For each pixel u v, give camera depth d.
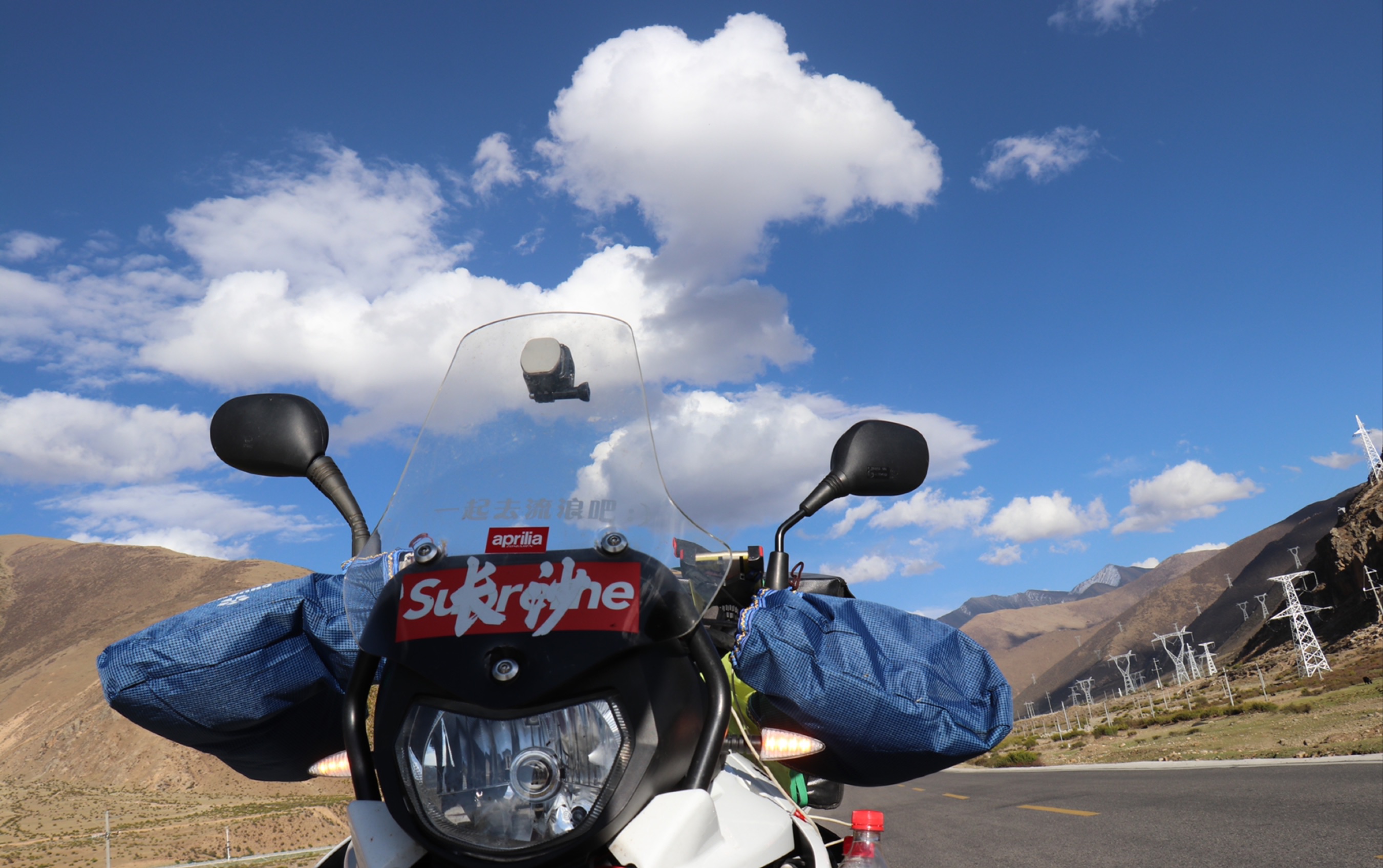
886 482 2.24
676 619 1.62
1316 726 31.98
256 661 1.89
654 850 1.45
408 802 1.49
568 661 1.50
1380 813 10.30
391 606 1.64
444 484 1.83
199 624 1.87
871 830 1.91
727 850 1.57
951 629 2.02
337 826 52.00
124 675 1.85
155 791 99.38
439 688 1.51
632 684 1.54
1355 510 137.88
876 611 1.99
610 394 1.94
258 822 55.31
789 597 1.93
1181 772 21.38
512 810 1.45
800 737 1.92
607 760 1.49
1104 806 15.49
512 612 1.55
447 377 2.01
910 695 1.83
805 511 2.21
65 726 138.88
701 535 1.93
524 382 1.95
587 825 1.46
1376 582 120.88
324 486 2.15
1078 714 135.75
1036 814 15.99
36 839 66.25
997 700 1.94
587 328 2.03
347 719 1.75
